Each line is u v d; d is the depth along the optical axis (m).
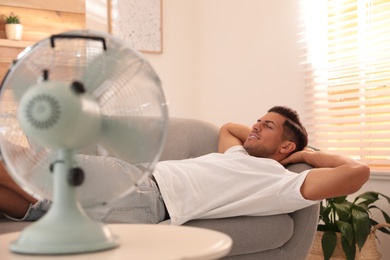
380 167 3.08
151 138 1.04
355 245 2.71
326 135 3.32
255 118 3.82
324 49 3.34
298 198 2.06
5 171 1.73
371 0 3.09
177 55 4.16
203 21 4.20
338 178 2.01
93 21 3.80
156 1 4.04
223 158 2.31
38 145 1.05
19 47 3.50
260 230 2.08
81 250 0.92
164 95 1.03
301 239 2.26
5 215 1.82
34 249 0.90
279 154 2.46
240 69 3.92
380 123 3.10
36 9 3.59
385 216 2.85
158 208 2.04
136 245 0.99
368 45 3.08
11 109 1.06
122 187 1.07
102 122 1.02
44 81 0.96
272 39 3.67
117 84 1.02
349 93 3.17
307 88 3.43
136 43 3.95
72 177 0.95
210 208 2.06
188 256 0.90
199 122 2.88
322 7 3.34
